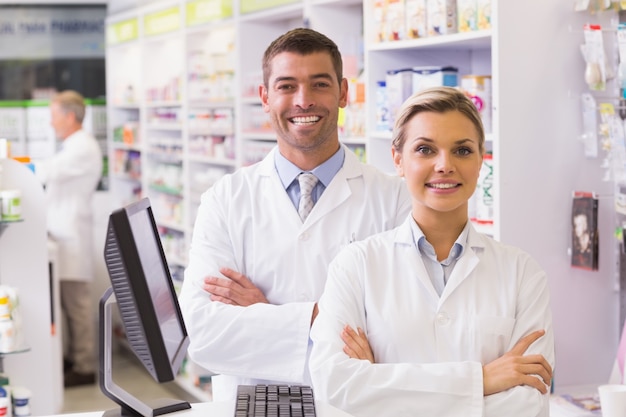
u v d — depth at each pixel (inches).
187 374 274.2
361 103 176.6
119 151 350.3
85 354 305.1
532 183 136.2
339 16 197.3
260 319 108.6
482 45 155.5
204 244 116.4
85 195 300.2
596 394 137.2
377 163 168.6
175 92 295.3
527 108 135.1
